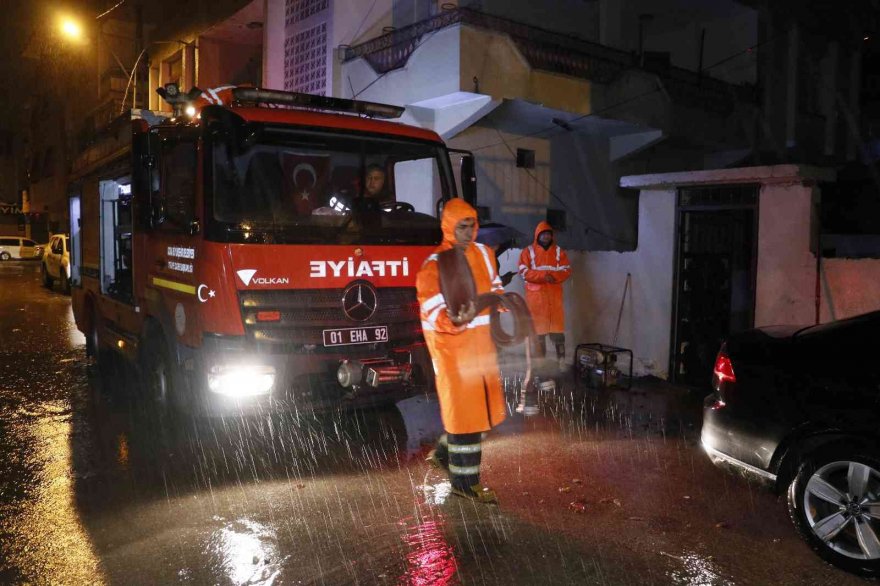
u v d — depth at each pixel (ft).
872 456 11.99
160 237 20.72
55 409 23.41
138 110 23.27
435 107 44.57
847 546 12.46
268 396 17.65
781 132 63.31
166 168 20.29
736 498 15.60
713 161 63.52
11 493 15.92
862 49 71.67
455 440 14.98
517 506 15.08
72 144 120.26
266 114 18.35
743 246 26.09
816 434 12.87
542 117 48.11
